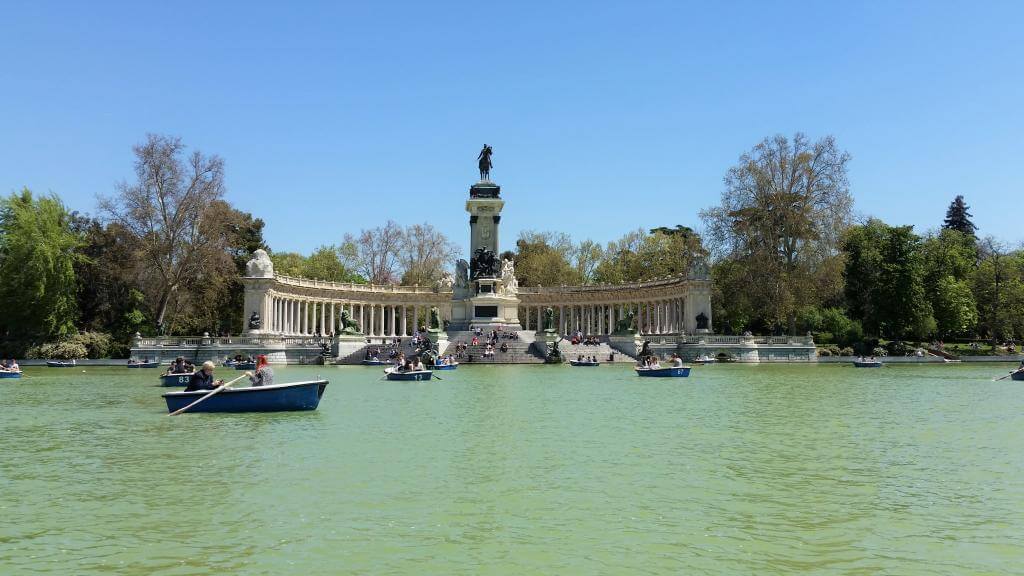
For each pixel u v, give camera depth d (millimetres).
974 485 20688
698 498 19188
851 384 58625
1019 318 114688
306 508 18109
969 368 85625
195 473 22047
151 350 95375
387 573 13789
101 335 100688
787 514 17719
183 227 102250
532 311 143500
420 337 100625
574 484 20703
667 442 27891
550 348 96250
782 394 48812
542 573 13789
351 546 15297
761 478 21562
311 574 13727
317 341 105125
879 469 22859
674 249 134500
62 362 91125
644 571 13906
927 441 28219
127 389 53406
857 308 119250
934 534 16156
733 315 119062
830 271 97375
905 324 112625
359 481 20969
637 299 123375
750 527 16656
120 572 13828
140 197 100062
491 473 22078
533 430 30953
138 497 19203
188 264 102938
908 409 39375
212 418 34562
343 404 41344
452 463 23562
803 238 99375
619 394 48656
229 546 15297
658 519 17266
